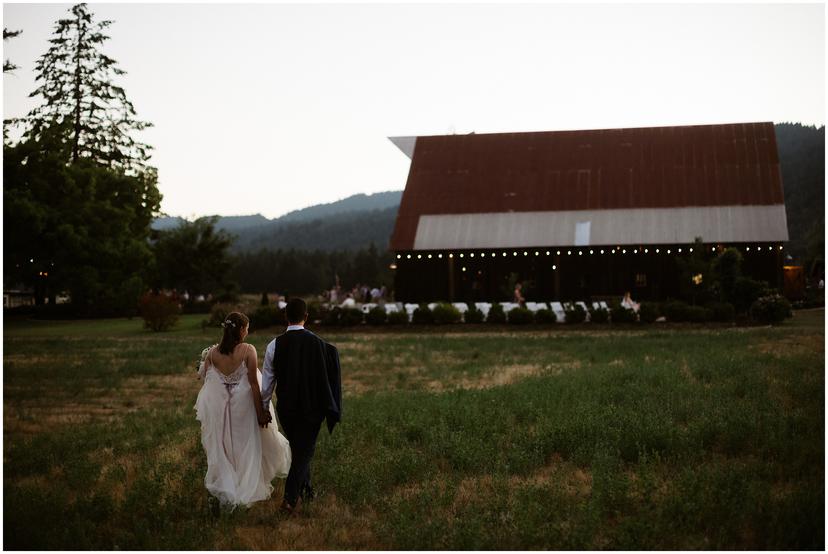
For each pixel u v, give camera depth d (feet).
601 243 130.21
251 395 23.13
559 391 40.57
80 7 187.01
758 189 133.18
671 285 128.98
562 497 22.33
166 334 107.45
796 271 156.46
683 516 20.31
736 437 28.19
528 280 132.98
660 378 44.47
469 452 27.37
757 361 52.19
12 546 19.56
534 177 143.23
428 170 147.84
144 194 176.35
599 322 102.68
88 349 81.30
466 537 19.12
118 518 22.11
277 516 22.25
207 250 203.00
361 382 53.31
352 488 24.00
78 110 186.91
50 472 28.22
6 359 71.20
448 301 134.51
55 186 147.23
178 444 32.04
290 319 23.44
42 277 150.82
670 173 138.82
